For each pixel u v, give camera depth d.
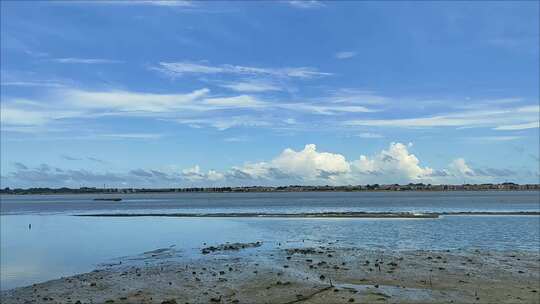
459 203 158.88
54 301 21.98
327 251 36.66
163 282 25.48
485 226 60.59
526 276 25.91
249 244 42.62
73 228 67.69
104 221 82.94
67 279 27.23
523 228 57.38
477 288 23.00
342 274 26.61
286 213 98.81
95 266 32.88
